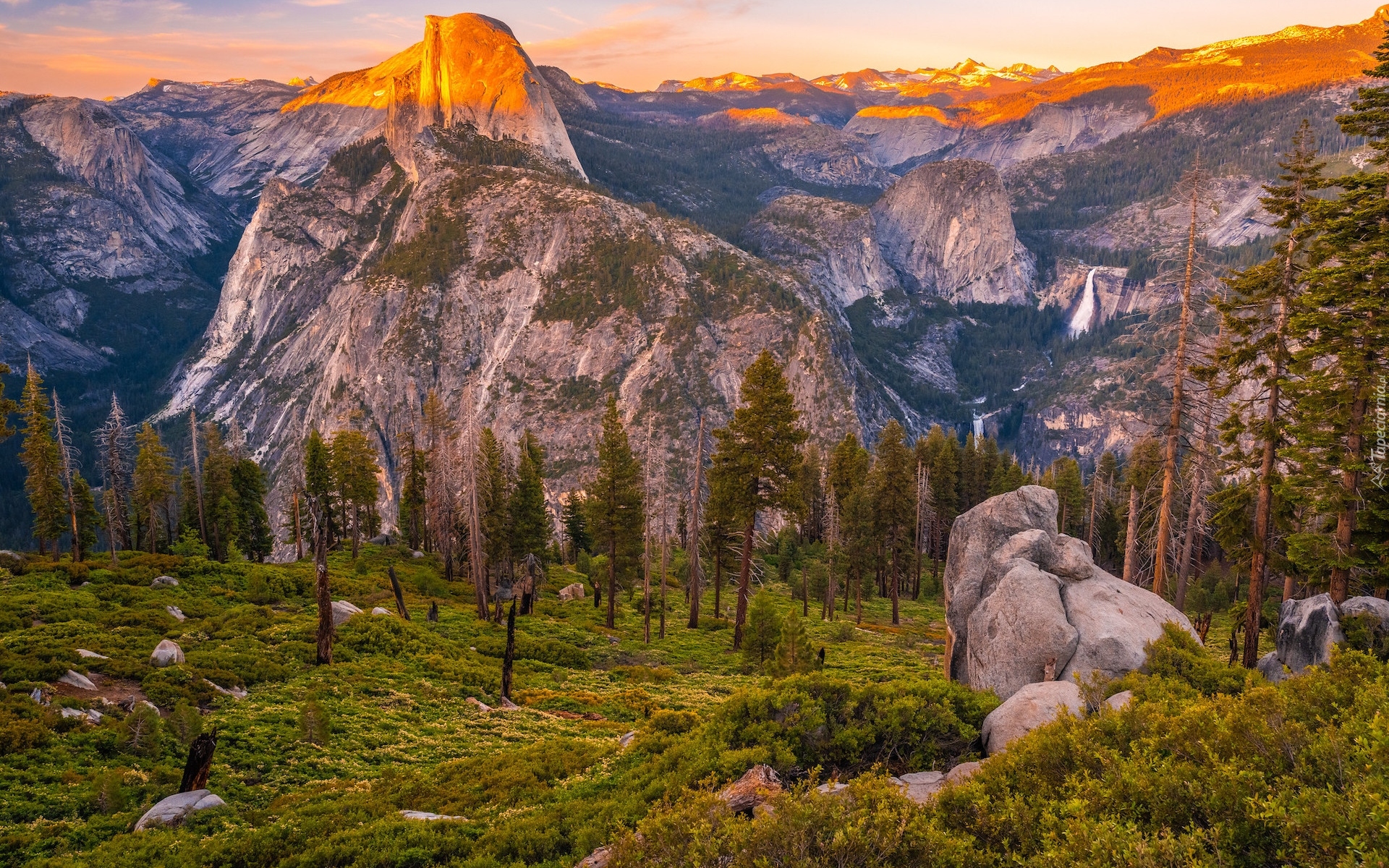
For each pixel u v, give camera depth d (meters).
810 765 15.93
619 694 37.28
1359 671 12.66
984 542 25.12
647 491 54.34
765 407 47.66
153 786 20.86
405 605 52.66
